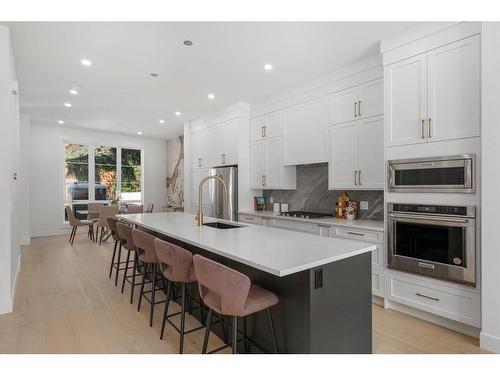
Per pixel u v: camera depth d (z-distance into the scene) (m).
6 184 2.62
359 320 1.82
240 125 4.87
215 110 5.36
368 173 3.18
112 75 3.64
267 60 3.23
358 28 2.58
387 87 2.75
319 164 4.22
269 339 1.82
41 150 6.61
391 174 2.71
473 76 2.19
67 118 6.00
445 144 2.35
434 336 2.26
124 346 2.12
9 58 2.59
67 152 7.04
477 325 2.16
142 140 8.12
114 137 7.63
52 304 2.88
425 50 2.47
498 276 1.99
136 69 3.46
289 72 3.58
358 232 3.04
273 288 1.79
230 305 1.52
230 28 2.58
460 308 2.26
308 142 3.91
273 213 4.46
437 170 2.38
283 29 2.59
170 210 8.29
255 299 1.63
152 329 2.38
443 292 2.36
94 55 3.09
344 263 1.74
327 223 3.36
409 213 2.57
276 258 1.59
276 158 4.44
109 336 2.26
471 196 2.20
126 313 2.69
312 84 3.83
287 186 4.39
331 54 3.10
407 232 2.60
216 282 1.53
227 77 3.74
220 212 5.12
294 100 4.11
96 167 7.45
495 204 2.00
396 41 2.68
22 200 5.70
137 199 8.14
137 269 3.91
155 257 2.49
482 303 2.07
